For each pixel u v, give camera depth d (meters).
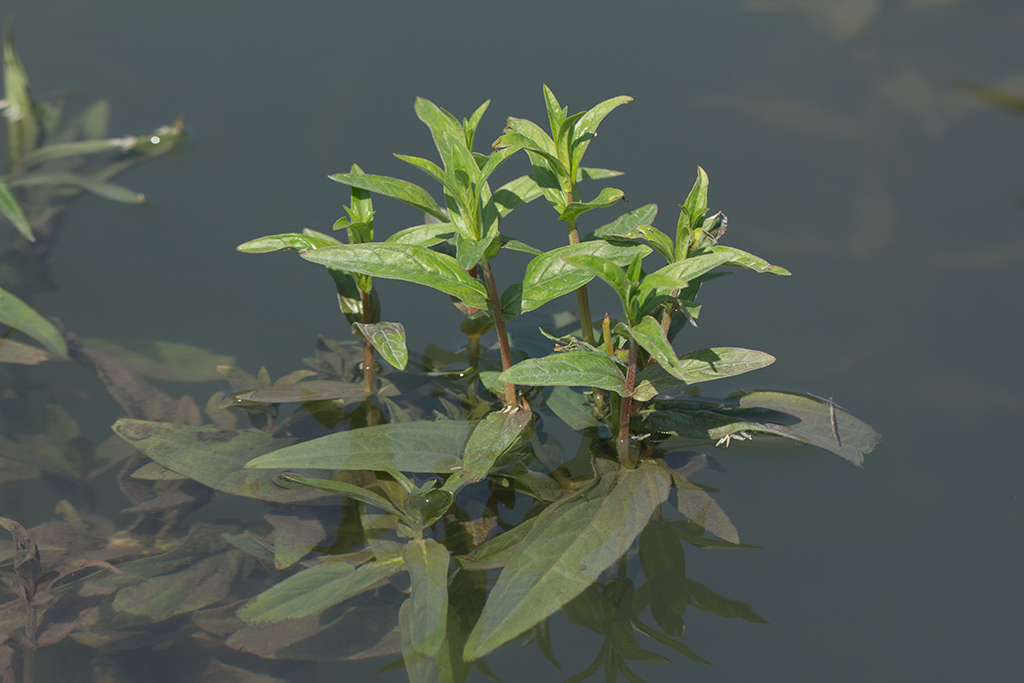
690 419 2.35
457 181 2.07
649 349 1.89
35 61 4.11
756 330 2.67
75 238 3.18
